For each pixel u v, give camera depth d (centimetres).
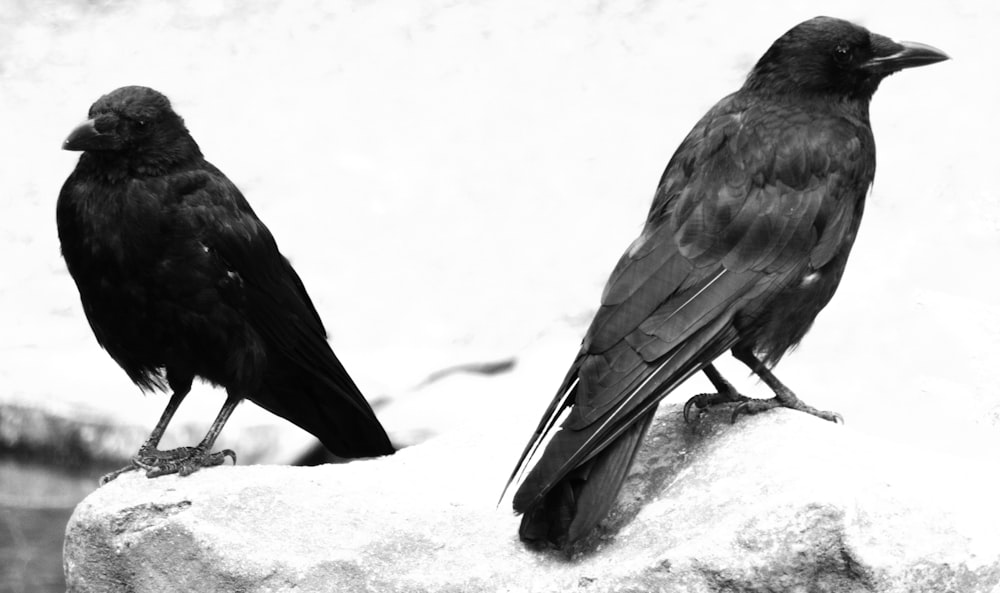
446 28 2050
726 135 918
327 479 938
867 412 1351
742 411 917
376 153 1856
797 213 896
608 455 831
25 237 1748
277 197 1797
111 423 1367
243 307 1034
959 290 1518
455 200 1780
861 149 927
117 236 1000
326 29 2072
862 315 1493
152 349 1036
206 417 1368
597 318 862
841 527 799
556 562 845
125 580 901
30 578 1248
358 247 1711
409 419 1358
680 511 848
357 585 858
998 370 1393
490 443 998
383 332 1575
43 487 1362
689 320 859
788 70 932
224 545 876
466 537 877
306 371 1081
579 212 1734
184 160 1023
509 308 1593
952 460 880
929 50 929
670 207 906
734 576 801
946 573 800
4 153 1880
